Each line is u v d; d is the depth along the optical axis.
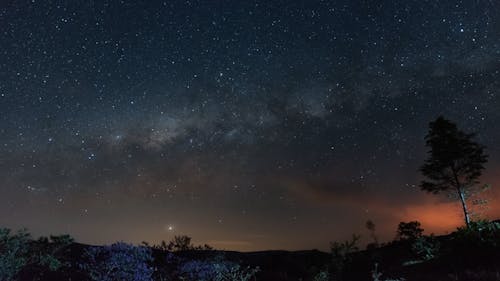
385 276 18.20
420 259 20.97
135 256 11.65
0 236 9.79
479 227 18.78
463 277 13.84
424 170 25.22
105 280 10.27
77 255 13.03
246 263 22.02
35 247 11.52
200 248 19.09
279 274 18.86
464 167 24.28
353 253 25.94
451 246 18.86
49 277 9.80
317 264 23.25
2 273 8.98
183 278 12.84
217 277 13.40
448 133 24.69
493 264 14.72
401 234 27.81
